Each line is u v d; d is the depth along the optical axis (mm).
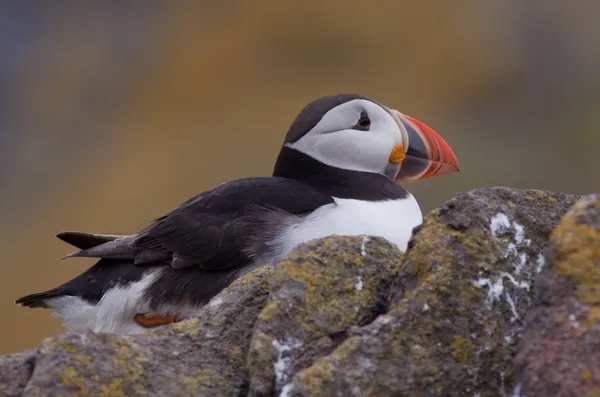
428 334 6148
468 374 6074
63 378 6188
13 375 6352
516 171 29375
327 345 6453
